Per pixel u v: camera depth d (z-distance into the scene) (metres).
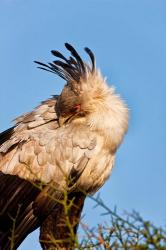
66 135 11.93
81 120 12.12
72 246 7.57
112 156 12.11
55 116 12.35
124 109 12.14
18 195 11.72
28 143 12.07
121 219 6.85
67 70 12.44
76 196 12.00
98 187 12.27
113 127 11.83
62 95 12.07
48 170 11.78
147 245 6.42
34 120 12.44
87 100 11.97
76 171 11.77
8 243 11.24
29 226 11.60
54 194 11.69
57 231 11.70
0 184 11.91
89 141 11.80
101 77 12.31
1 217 11.52
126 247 6.83
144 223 6.30
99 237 7.01
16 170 11.91
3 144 12.39
